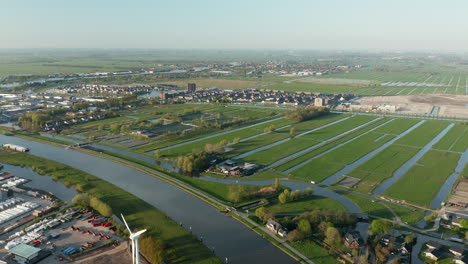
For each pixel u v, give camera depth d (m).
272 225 162.50
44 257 141.75
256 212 174.62
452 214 176.00
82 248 147.38
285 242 153.62
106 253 145.25
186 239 156.25
